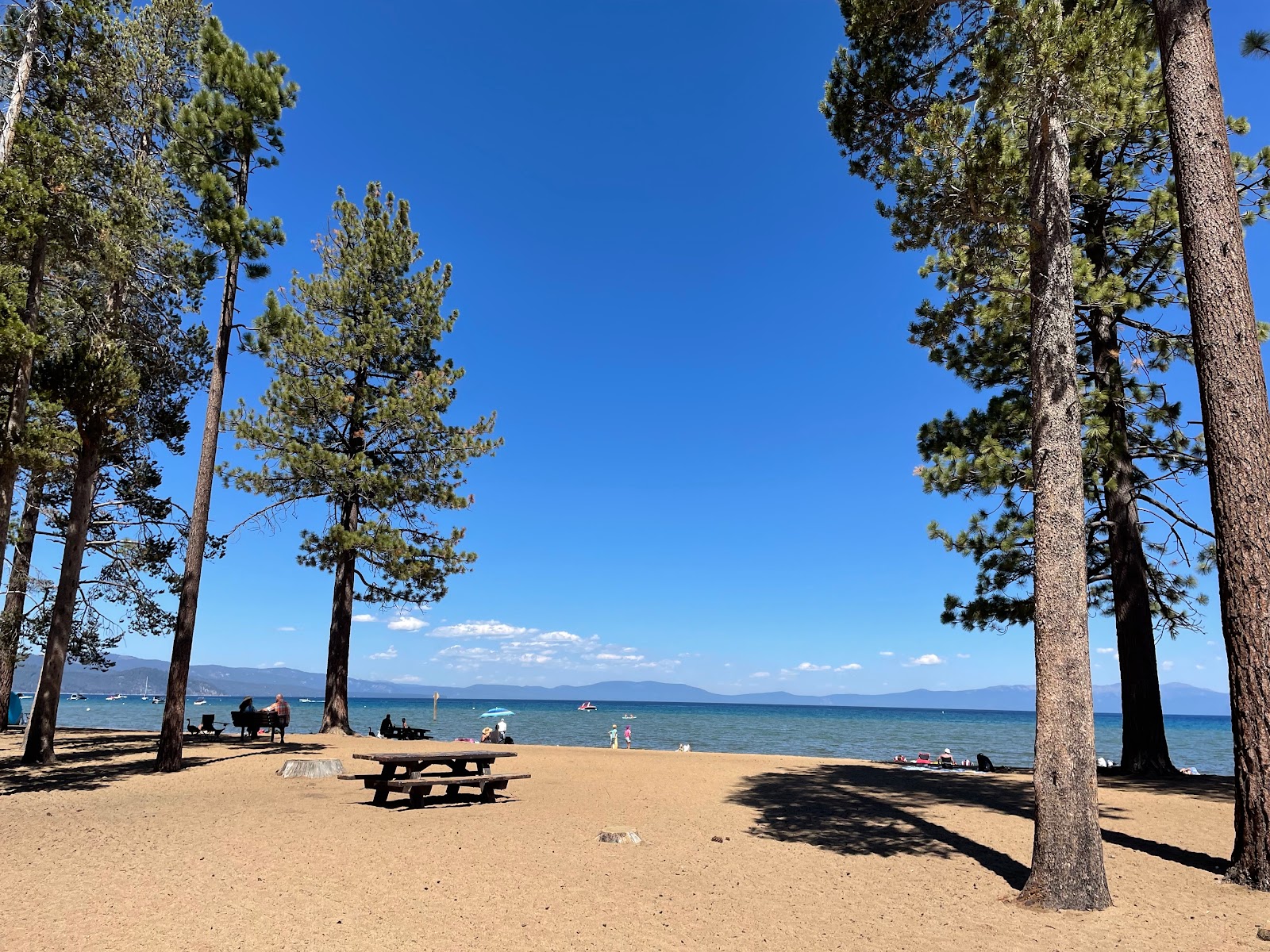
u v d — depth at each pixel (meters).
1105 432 14.51
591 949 4.96
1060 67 6.62
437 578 23.75
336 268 25.86
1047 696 6.67
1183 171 8.05
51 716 15.10
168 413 18.97
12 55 13.39
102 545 20.34
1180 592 16.52
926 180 7.83
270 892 6.12
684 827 9.61
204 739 20.80
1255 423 7.35
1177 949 5.18
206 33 15.57
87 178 13.46
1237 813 7.12
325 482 22.72
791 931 5.47
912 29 8.72
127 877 6.57
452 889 6.34
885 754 38.97
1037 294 7.58
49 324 13.59
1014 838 8.95
